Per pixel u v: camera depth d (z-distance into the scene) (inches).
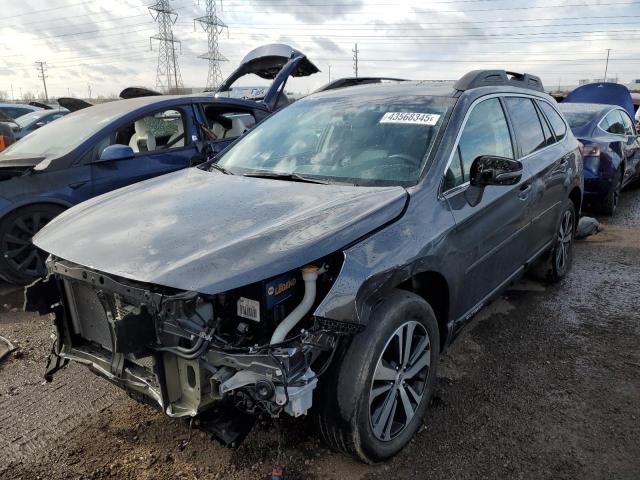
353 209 99.2
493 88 147.4
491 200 127.1
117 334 81.7
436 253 104.7
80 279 93.2
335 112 143.0
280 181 121.5
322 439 96.0
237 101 260.8
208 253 86.0
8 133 279.6
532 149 161.9
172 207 107.7
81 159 196.7
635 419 113.7
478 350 145.3
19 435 110.9
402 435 102.4
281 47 313.6
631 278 201.3
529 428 111.0
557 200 176.1
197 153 229.5
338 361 90.1
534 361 139.1
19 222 184.9
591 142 291.1
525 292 187.8
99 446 107.0
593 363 137.7
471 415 115.6
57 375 135.2
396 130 127.5
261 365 79.1
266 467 100.2
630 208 333.1
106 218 106.7
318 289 89.0
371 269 90.1
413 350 104.7
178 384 88.7
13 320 169.0
